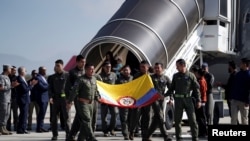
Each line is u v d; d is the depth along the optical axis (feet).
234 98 38.58
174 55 50.11
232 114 38.81
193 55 53.88
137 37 46.24
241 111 38.60
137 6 50.01
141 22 47.85
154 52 46.39
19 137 41.09
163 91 37.45
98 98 33.04
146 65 38.81
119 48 54.03
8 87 43.32
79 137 32.55
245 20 61.93
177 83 34.58
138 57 45.21
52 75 38.32
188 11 51.75
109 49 51.80
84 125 31.86
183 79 34.40
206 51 56.54
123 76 40.65
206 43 56.18
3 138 40.09
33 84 46.24
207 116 42.32
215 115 48.67
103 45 49.90
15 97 47.67
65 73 38.22
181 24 50.55
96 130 46.60
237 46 62.08
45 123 58.08
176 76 34.76
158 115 36.27
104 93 37.91
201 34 55.98
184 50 51.85
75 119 35.01
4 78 43.04
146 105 36.32
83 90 31.83
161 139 39.04
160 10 49.52
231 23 59.41
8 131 44.24
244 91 38.22
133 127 38.55
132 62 55.67
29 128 48.98
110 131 42.01
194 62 56.24
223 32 57.41
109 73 41.96
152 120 36.73
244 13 62.13
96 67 51.01
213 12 55.98
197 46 54.60
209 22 57.00
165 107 44.55
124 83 40.22
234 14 60.18
